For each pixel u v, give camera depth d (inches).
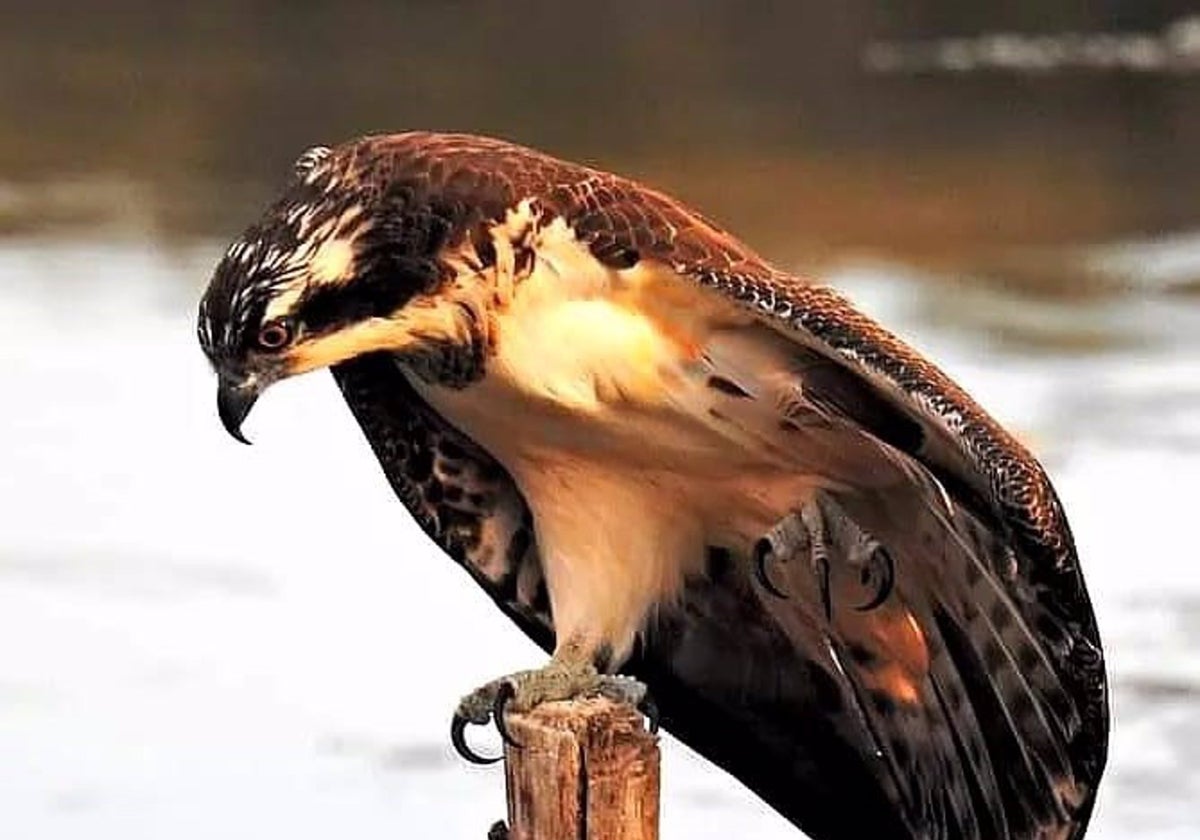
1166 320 981.8
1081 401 826.8
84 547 687.7
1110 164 1464.1
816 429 268.7
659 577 286.0
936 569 267.0
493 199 269.1
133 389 877.8
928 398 248.8
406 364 278.1
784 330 258.8
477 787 518.9
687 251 267.6
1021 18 2217.0
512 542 293.9
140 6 2372.0
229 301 268.8
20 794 516.4
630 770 260.4
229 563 669.3
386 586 657.6
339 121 1653.5
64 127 1622.8
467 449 289.3
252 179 1416.1
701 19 2237.9
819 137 1573.6
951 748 273.9
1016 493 242.7
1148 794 505.7
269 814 505.7
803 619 283.6
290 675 588.4
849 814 290.5
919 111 1712.6
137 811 508.4
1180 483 716.0
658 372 270.1
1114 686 558.6
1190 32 2128.4
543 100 1753.2
